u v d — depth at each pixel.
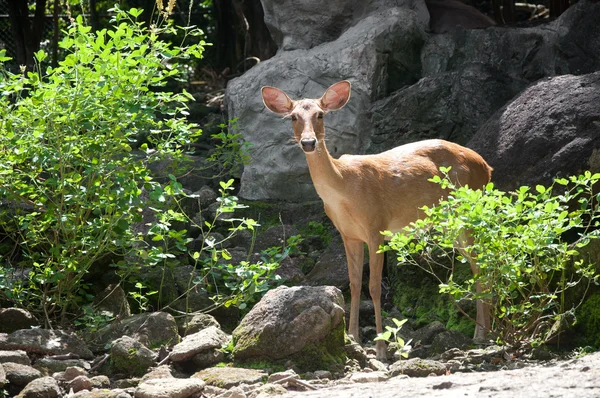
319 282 13.26
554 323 10.65
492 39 16.39
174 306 12.14
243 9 23.55
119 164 11.04
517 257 9.98
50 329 10.77
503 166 13.10
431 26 17.78
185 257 13.98
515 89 15.84
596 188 11.99
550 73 16.02
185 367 9.93
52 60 23.44
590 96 12.95
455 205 10.53
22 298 11.38
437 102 15.59
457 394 7.22
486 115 15.39
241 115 16.67
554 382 7.38
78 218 11.23
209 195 15.93
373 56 16.11
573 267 10.87
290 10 17.53
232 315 12.15
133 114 10.99
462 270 12.45
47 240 11.57
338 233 14.71
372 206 11.04
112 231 11.23
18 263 11.91
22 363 9.53
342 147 16.03
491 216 9.52
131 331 10.70
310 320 9.68
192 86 26.75
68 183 10.99
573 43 15.93
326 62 16.31
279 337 9.66
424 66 16.83
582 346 10.40
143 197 14.12
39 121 10.73
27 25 23.64
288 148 16.11
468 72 15.71
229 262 13.56
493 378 7.86
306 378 9.31
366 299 13.22
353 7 17.36
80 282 12.21
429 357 10.52
